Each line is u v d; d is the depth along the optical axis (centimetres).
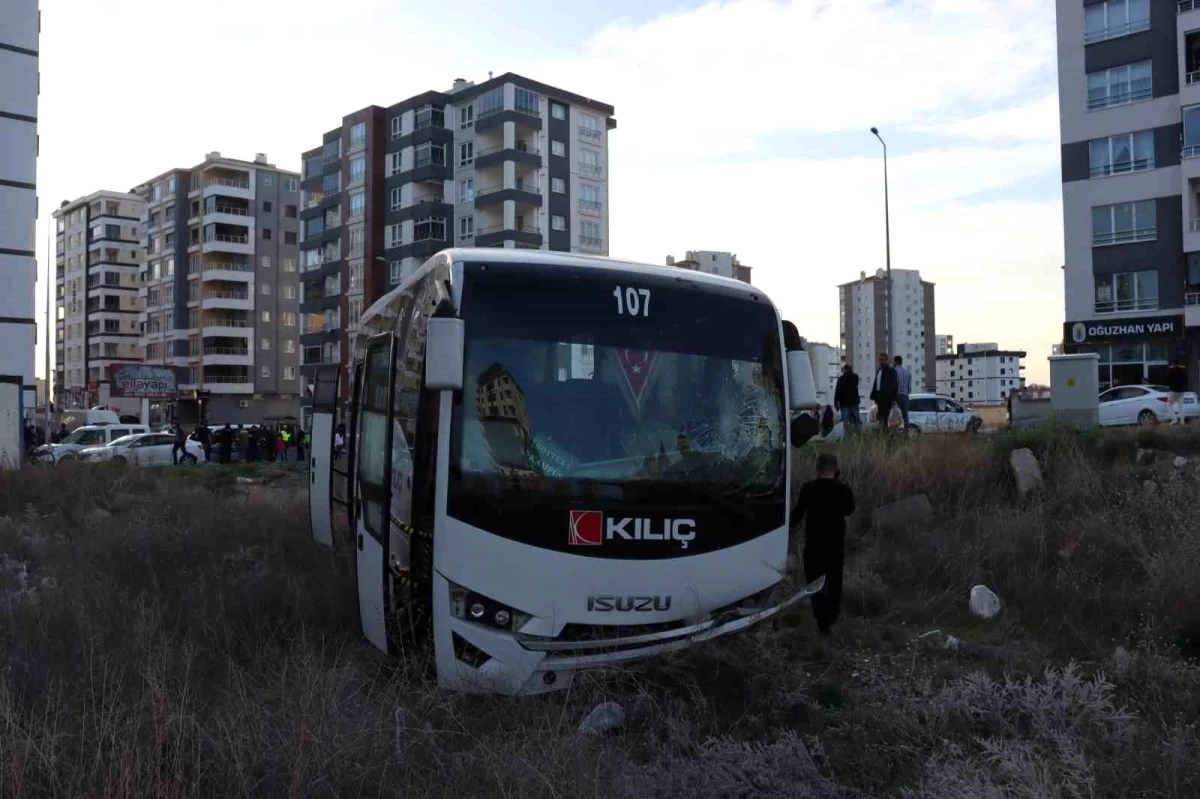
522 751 459
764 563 640
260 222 9600
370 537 724
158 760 418
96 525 1295
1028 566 887
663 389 634
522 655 570
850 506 765
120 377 5856
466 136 7112
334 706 468
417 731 473
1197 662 667
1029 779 439
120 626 683
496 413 595
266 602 795
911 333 14112
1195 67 4153
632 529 598
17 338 3266
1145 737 500
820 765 507
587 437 605
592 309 635
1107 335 4325
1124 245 4319
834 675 656
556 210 7006
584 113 7231
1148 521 958
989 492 1171
